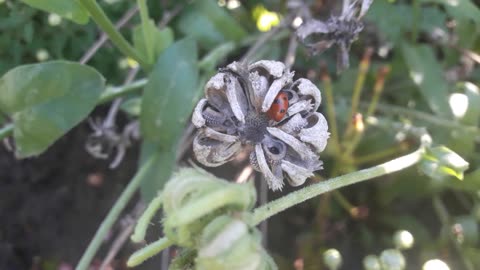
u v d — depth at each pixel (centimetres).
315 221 12
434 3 12
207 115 7
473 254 11
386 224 12
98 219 13
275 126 7
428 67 11
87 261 8
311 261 12
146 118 9
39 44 11
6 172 13
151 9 11
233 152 7
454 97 10
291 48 11
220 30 11
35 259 13
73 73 9
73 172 13
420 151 8
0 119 10
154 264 12
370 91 12
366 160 11
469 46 11
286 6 12
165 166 9
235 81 7
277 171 7
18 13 11
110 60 11
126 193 9
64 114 9
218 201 6
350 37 9
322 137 7
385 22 11
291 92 7
